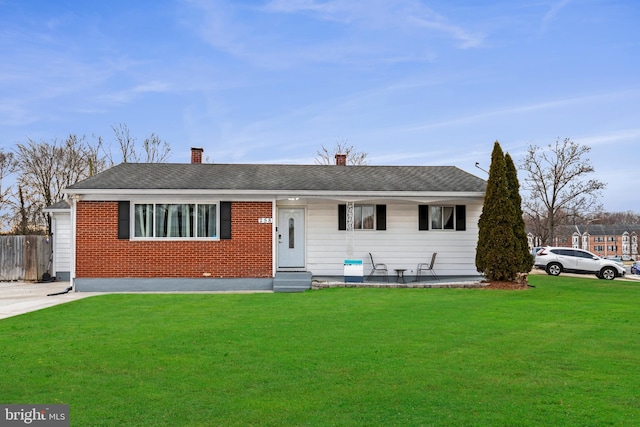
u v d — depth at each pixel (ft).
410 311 47.60
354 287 65.67
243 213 67.77
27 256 83.10
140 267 66.80
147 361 30.25
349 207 69.31
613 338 36.68
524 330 39.27
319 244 71.97
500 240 67.51
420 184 72.38
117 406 23.06
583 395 24.59
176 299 56.70
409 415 21.99
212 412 22.33
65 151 159.53
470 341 35.42
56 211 84.69
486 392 24.94
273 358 30.83
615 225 407.64
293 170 79.46
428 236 72.33
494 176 68.08
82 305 52.39
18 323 42.34
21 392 24.90
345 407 22.91
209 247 67.36
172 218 67.36
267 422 21.25
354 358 30.86
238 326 40.52
